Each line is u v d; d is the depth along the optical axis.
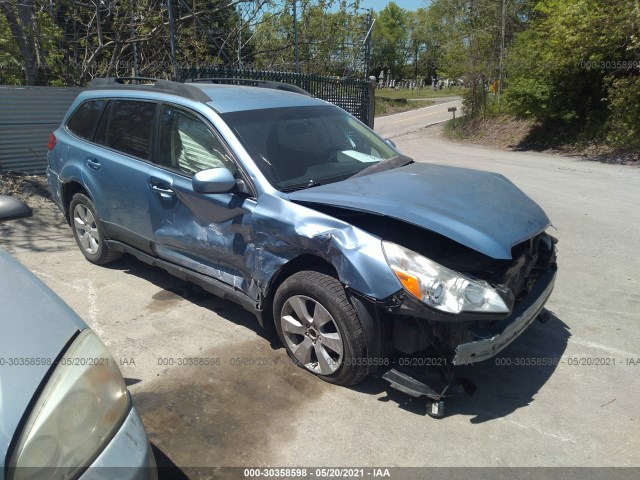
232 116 3.93
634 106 14.53
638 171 12.11
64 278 5.05
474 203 3.39
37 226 6.62
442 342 3.03
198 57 11.58
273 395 3.31
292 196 3.45
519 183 10.32
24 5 8.75
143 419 3.09
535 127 19.08
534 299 3.45
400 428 3.04
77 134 5.16
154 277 5.09
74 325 2.15
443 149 18.75
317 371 3.45
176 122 4.17
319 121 4.36
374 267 2.97
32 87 8.29
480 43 22.45
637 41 13.66
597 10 14.61
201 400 3.26
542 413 3.18
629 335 4.11
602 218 7.49
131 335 4.02
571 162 14.03
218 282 3.93
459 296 2.85
